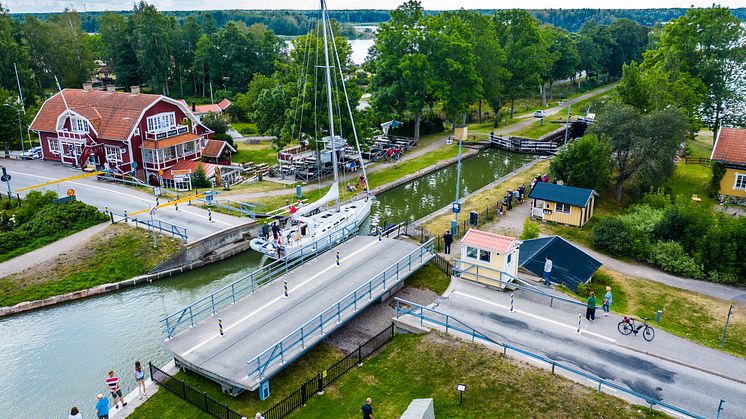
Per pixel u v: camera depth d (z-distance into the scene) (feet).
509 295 105.70
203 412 78.48
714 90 224.53
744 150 163.94
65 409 82.84
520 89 292.81
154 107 198.59
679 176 184.55
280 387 82.99
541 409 74.59
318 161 189.78
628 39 440.86
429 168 214.07
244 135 278.26
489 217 155.63
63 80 358.64
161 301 116.67
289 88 199.41
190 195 171.53
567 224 149.59
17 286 118.93
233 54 383.45
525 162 232.12
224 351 86.12
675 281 119.55
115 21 398.01
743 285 117.70
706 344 91.45
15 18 389.80
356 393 81.30
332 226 139.03
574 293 109.19
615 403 74.18
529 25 287.07
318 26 174.70
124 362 94.27
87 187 178.09
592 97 379.14
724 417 71.46
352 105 199.31
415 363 86.17
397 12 246.06
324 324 93.15
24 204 153.69
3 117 213.66
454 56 244.63
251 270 131.85
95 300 117.70
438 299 104.17
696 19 219.61
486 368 82.74
